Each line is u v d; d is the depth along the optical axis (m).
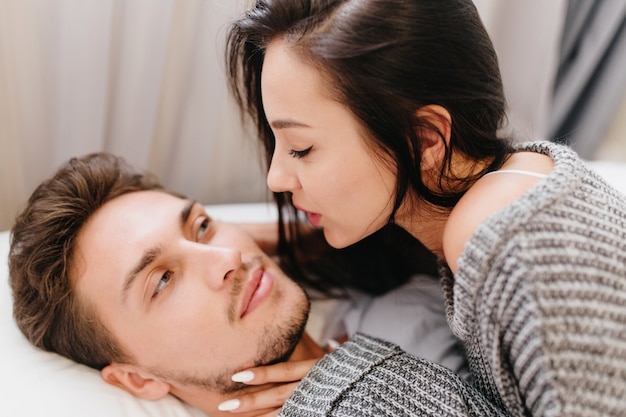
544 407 0.50
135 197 0.82
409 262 0.97
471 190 0.61
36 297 0.76
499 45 1.18
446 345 0.87
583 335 0.49
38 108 0.97
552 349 0.48
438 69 0.57
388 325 0.91
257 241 0.98
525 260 0.49
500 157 0.65
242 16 0.67
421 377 0.68
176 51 1.00
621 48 1.30
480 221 0.56
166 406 0.76
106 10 0.89
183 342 0.73
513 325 0.50
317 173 0.62
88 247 0.76
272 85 0.59
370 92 0.56
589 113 1.43
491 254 0.51
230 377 0.75
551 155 0.63
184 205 0.81
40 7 0.90
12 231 0.82
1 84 0.92
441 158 0.63
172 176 1.14
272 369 0.76
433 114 0.59
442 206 0.65
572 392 0.48
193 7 0.97
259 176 1.18
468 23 0.60
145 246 0.74
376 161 0.61
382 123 0.58
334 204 0.64
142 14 0.92
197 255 0.74
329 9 0.57
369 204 0.64
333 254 0.98
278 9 0.58
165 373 0.75
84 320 0.75
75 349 0.77
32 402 0.69
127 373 0.76
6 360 0.75
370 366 0.69
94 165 0.85
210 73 1.02
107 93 0.98
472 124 0.62
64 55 0.92
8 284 0.84
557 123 1.42
